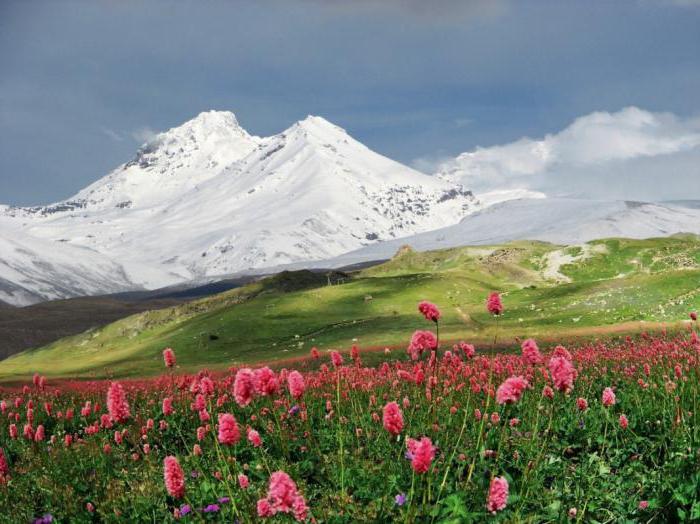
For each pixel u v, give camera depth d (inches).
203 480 364.2
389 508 302.2
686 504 282.7
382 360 1708.9
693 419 393.1
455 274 5241.1
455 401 497.7
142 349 3730.3
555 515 296.2
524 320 2723.9
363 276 6663.4
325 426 501.4
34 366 3937.0
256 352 3019.2
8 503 379.9
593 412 459.2
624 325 2172.7
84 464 456.4
